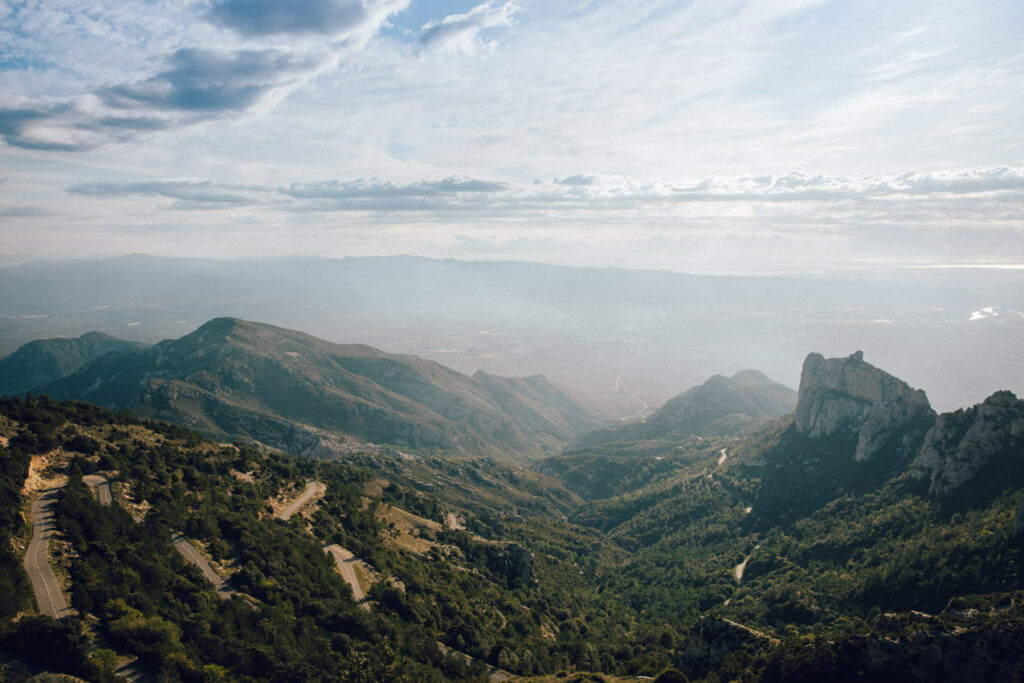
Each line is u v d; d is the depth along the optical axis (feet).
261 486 596.70
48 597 322.34
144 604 342.03
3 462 407.23
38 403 545.03
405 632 435.12
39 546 356.18
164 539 416.87
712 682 404.36
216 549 435.12
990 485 565.94
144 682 294.25
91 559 358.43
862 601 516.32
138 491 464.24
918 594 488.02
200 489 519.19
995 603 406.00
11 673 270.67
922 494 636.07
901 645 359.25
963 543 502.79
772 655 400.06
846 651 371.15
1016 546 468.34
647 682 414.41
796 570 622.13
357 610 431.84
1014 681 326.44
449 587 547.90
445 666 419.33
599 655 521.65
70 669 282.15
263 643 351.67
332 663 358.43
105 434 545.44
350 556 529.04
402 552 593.83
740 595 616.39
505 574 647.97
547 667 478.59
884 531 613.11
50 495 413.39
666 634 566.36
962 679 339.98
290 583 432.66
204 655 325.42
